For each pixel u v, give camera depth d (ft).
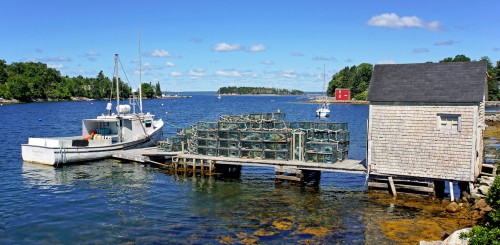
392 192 66.44
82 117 245.24
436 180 64.08
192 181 78.33
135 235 50.19
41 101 492.95
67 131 167.73
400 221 54.49
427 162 63.77
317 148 75.20
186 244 47.21
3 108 345.72
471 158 60.49
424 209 59.47
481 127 65.31
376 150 67.41
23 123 200.44
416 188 64.75
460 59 402.93
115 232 51.21
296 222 54.70
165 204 63.26
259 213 58.65
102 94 554.87
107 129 105.70
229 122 83.56
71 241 48.39
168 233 50.78
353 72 542.16
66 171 85.97
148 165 92.38
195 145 86.69
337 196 67.41
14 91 453.17
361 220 55.21
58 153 89.66
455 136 61.57
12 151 110.63
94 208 61.05
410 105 64.44
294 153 77.71
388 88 67.00
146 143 110.11
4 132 159.02
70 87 537.65
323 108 282.15
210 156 83.15
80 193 69.31
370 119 67.62
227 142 81.87
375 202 63.52
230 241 47.98
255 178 81.15
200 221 55.21
